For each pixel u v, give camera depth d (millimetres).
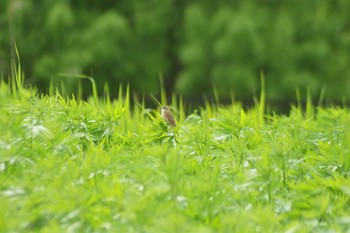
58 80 38750
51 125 9148
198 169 8750
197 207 7172
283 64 39531
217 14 39969
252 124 11156
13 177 7590
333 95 40375
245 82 38719
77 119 10258
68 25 40656
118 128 10602
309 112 13828
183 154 8984
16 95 12109
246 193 7949
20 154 8125
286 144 9484
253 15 39594
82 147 9836
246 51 39188
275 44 39500
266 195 8039
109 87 40844
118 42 40594
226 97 39594
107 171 8156
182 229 6340
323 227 7414
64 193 7000
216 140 10188
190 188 7555
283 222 7605
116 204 6957
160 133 10195
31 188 7273
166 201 7039
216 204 7371
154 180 7688
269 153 9148
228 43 38812
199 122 11172
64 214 6941
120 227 6727
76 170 7703
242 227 6855
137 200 6762
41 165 7570
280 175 8727
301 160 9289
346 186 8062
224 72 38969
